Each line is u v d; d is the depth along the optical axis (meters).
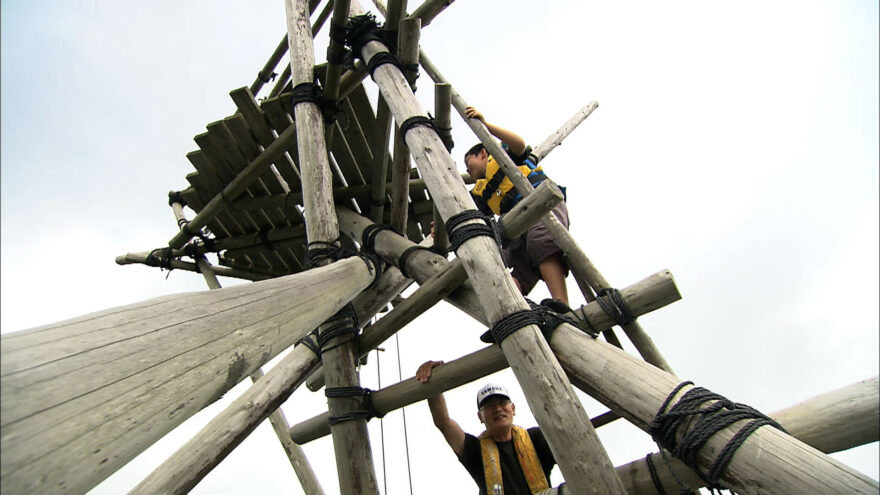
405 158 3.92
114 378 1.03
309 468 4.20
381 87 3.27
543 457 3.19
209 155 4.82
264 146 4.78
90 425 0.95
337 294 2.45
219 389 1.35
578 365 2.21
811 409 1.82
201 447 2.83
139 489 2.66
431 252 3.53
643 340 2.59
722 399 1.82
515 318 2.19
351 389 3.15
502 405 3.28
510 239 2.55
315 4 5.04
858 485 1.45
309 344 3.39
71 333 1.00
